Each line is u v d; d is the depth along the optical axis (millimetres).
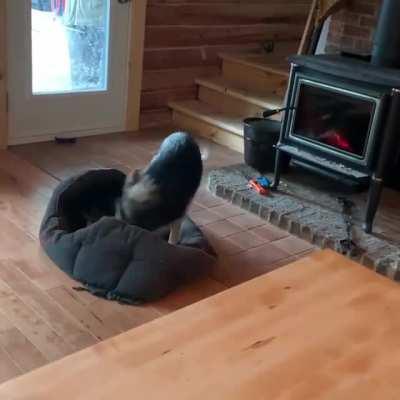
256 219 3104
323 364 1361
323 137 3125
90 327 2115
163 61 4395
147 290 2275
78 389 1218
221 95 4445
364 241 2818
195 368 1309
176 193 2512
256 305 1576
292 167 3639
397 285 1739
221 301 1578
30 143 3891
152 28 4250
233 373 1303
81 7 3902
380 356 1409
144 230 2404
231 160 3922
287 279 1724
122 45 4141
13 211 2912
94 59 4078
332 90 2988
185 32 4422
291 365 1347
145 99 4410
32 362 1909
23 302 2215
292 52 5000
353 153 2961
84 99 4078
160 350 1356
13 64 3680
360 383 1310
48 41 3828
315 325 1511
